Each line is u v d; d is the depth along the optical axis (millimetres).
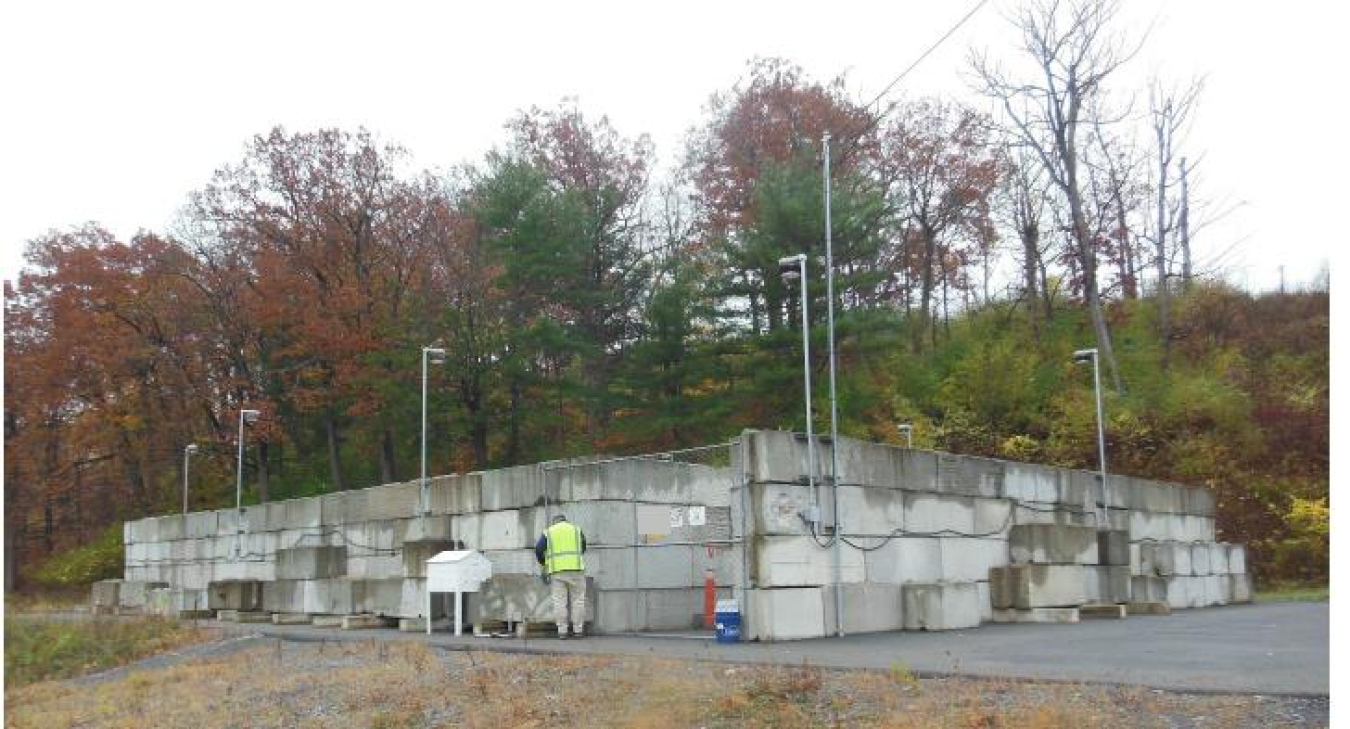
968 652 14680
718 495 22594
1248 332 46844
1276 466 38312
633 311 46062
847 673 12250
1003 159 50000
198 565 34781
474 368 43406
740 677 12289
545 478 21438
